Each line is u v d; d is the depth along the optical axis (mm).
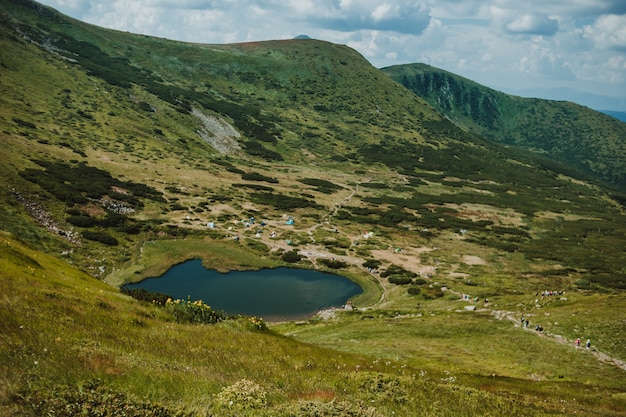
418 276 111125
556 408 22078
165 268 100812
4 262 31812
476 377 38375
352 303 93188
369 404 16656
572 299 80062
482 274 116875
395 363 39906
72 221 105812
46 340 13883
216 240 120312
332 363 27594
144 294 44062
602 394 34969
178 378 13594
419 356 48062
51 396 9703
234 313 84000
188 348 20203
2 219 91125
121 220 116312
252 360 21000
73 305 22078
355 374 20766
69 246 95250
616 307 66750
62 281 33812
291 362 23125
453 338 58250
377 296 98438
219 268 105562
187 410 10961
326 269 111750
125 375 12539
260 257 114875
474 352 51562
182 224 126062
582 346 53406
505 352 51656
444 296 95812
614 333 55750
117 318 22609
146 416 9961
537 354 51000
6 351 11711
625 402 31516
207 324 31750
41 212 103250
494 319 67250
